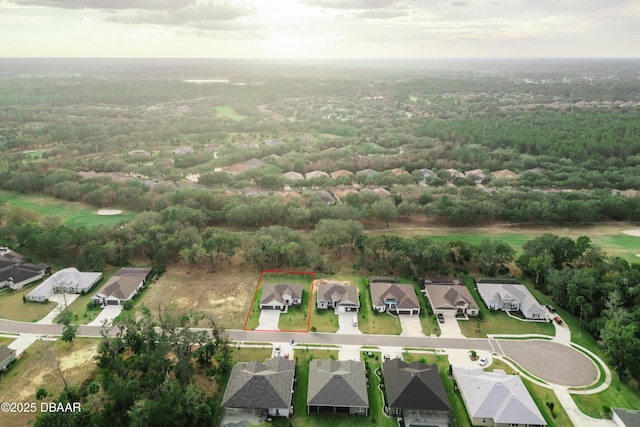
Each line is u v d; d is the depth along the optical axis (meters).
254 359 97.19
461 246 137.62
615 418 81.12
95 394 79.69
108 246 135.50
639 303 108.81
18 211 164.12
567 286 115.44
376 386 89.69
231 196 182.62
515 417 79.81
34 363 93.75
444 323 110.81
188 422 76.94
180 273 133.25
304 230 165.25
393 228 169.12
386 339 104.56
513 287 121.56
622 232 167.12
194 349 99.38
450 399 86.56
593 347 102.62
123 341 95.00
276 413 82.38
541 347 102.50
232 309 115.56
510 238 161.00
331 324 110.12
